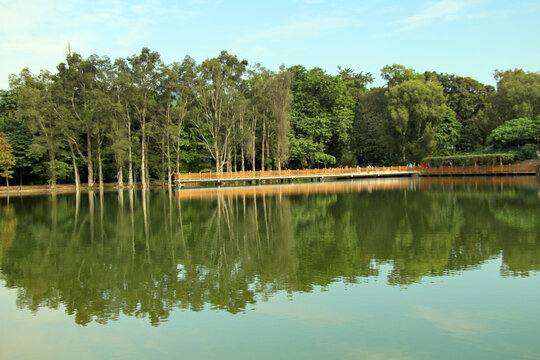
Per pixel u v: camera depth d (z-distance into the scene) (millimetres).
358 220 23078
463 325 9281
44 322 10117
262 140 62312
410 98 66125
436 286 11734
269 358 8102
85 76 55375
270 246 17250
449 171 64750
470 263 13859
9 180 63188
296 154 63312
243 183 61219
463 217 22891
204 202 34938
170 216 26812
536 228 19203
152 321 9969
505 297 10789
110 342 9000
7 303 11398
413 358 7973
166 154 60938
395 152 70438
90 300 11445
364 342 8617
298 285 12148
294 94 67500
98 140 57719
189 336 9133
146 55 56750
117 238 19875
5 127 58250
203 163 66062
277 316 9992
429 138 65500
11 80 55469
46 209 33156
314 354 8195
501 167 59938
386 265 13906
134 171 63188
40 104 52094
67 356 8492
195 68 56844
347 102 71812
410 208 27156
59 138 54781
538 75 68062
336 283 12211
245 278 12945
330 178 69562
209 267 14312
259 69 59469
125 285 12609
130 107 59938
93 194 48969
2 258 16281
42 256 16500
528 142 61500
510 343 8461
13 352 8711
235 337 9000
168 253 16500
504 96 66688
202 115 63500
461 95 81250
